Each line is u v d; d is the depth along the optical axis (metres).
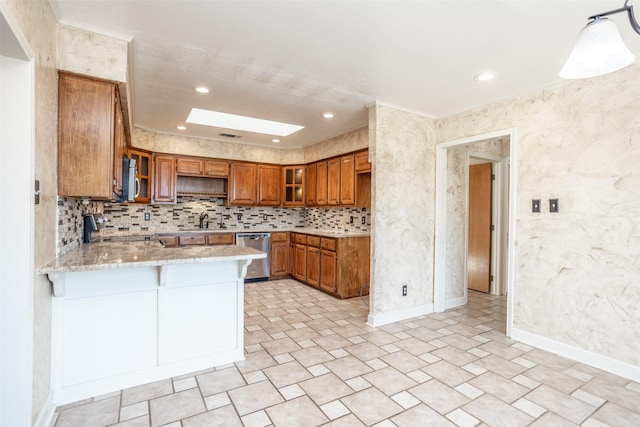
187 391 2.12
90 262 1.92
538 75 2.69
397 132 3.52
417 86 2.98
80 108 2.09
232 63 2.58
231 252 2.50
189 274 2.38
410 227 3.65
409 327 3.34
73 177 2.08
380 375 2.35
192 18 1.97
